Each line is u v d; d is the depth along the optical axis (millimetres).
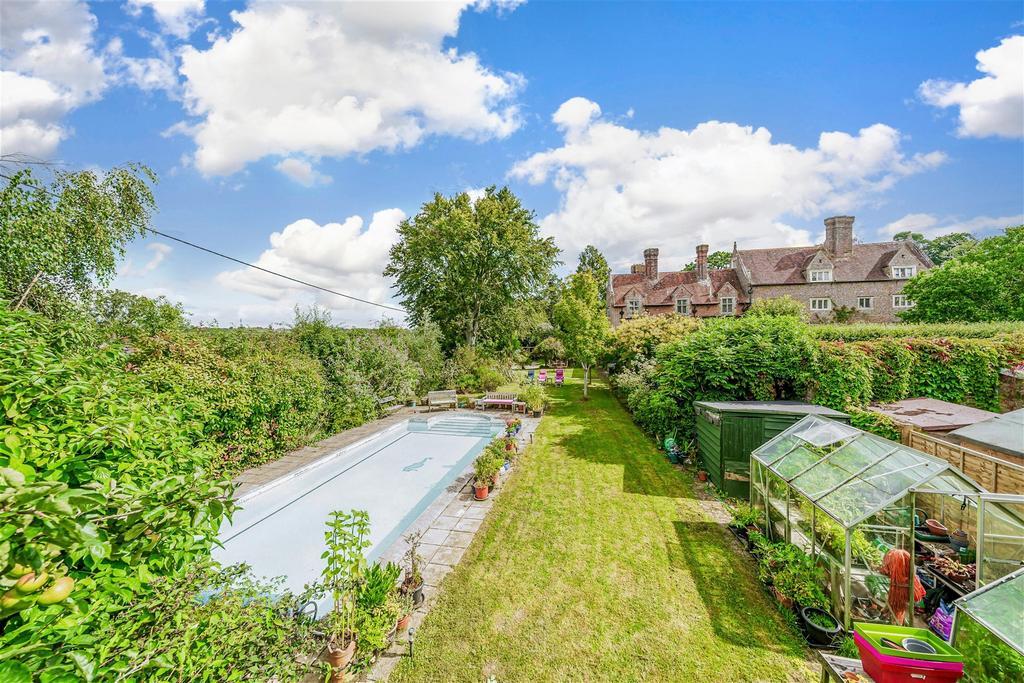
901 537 5293
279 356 13961
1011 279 26438
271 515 9641
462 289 30250
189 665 3223
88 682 2141
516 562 7023
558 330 25906
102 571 2502
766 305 29609
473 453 14328
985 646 3916
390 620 5152
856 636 3580
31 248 8258
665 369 13914
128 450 3504
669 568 6816
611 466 11984
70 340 6086
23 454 2596
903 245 35062
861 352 11875
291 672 3994
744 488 9656
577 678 4680
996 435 7652
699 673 4723
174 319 15969
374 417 18453
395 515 9750
